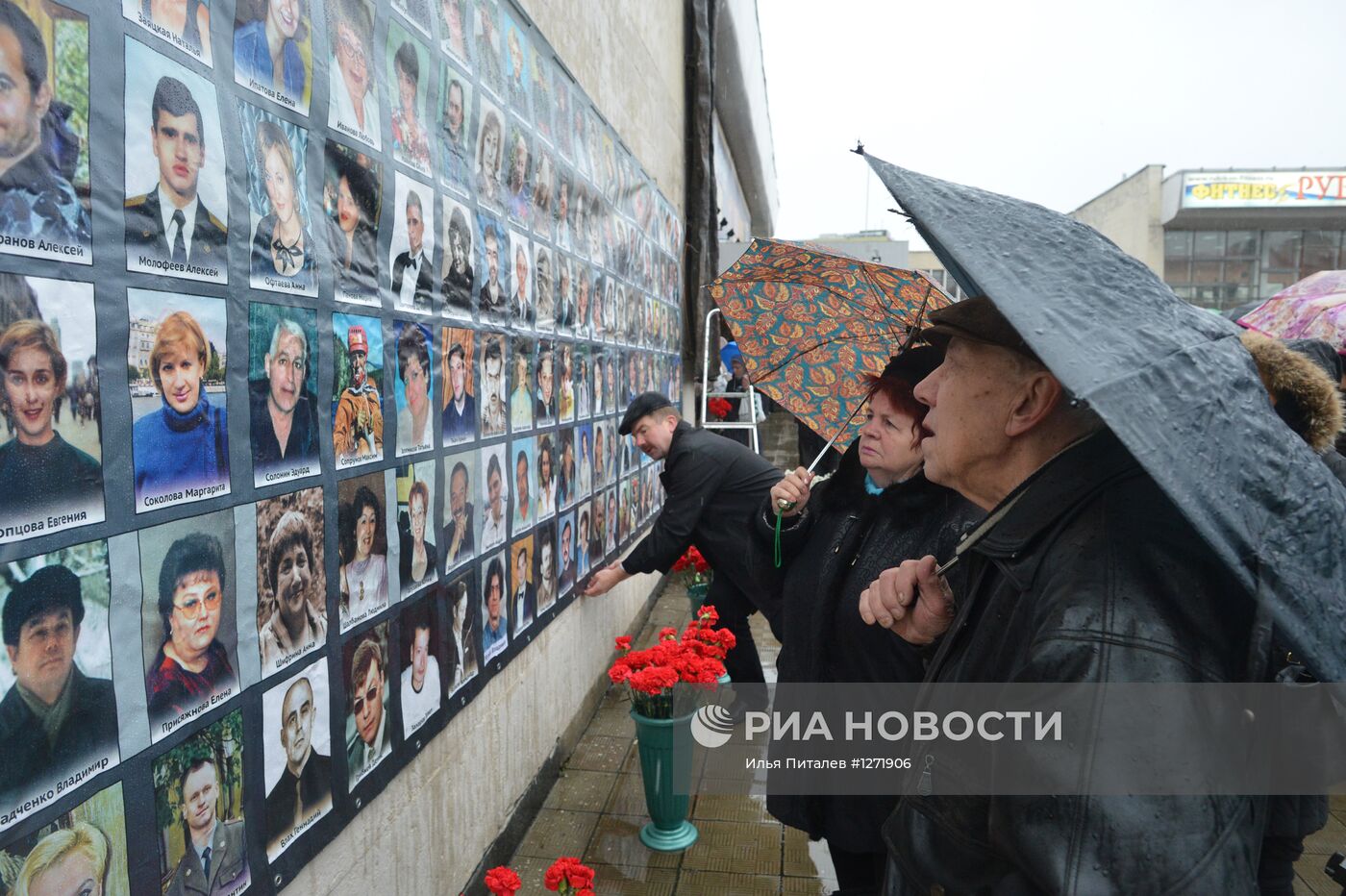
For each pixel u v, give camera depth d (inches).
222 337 55.5
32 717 41.4
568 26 146.6
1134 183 1427.2
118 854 47.1
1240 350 32.6
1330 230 1326.3
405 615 84.0
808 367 111.7
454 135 94.9
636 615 222.1
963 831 38.6
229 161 55.8
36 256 41.2
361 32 73.7
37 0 41.1
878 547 78.2
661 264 247.6
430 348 88.9
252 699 59.3
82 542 44.4
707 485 151.2
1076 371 28.2
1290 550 29.1
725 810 136.7
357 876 76.2
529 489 124.8
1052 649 32.3
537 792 133.0
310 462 66.4
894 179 36.4
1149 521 33.6
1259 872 60.0
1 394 39.6
